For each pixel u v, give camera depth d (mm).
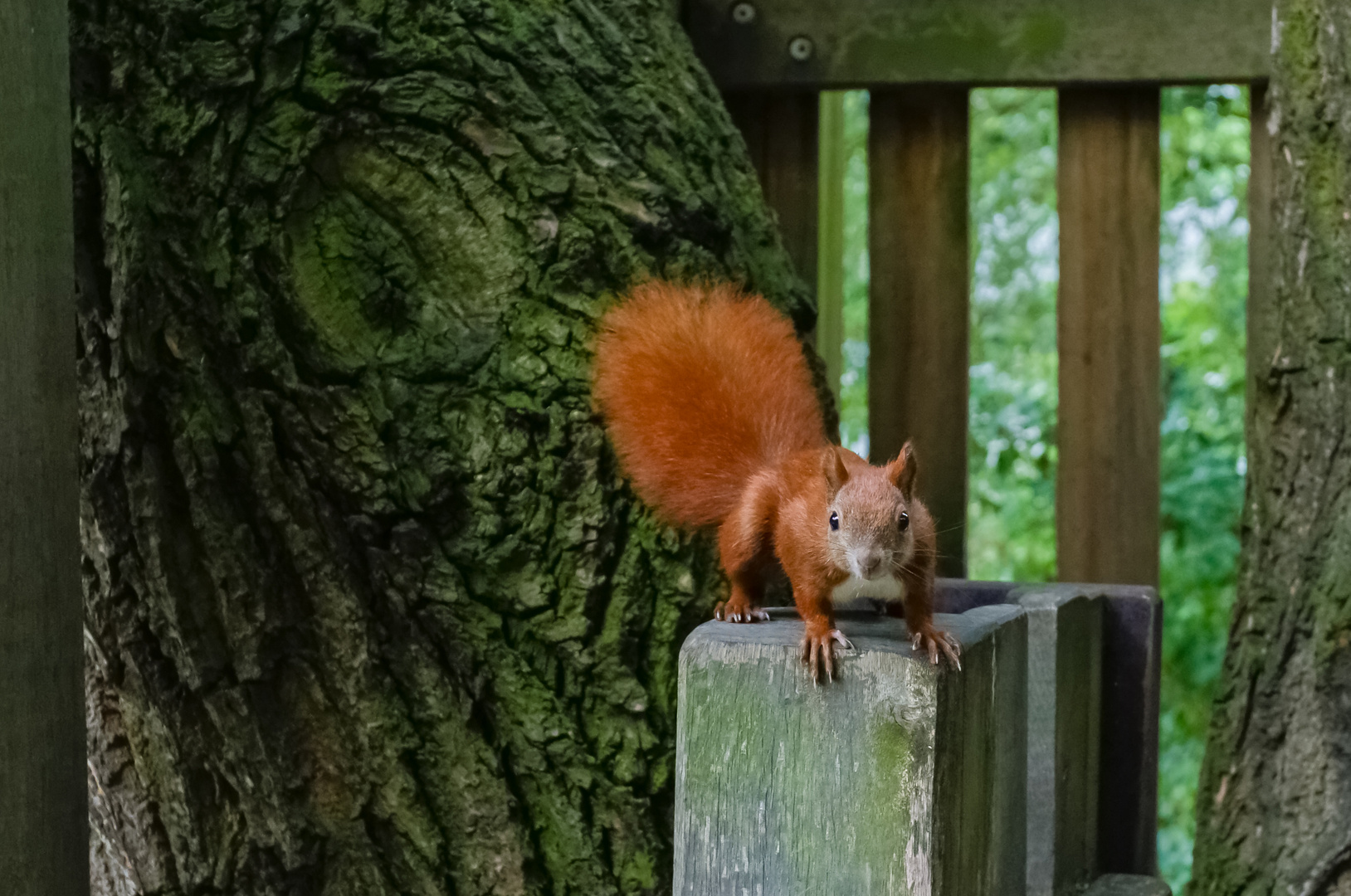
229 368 4770
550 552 4844
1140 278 6422
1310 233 5699
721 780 3510
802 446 4723
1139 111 6387
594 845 4871
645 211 5023
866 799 3387
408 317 4895
